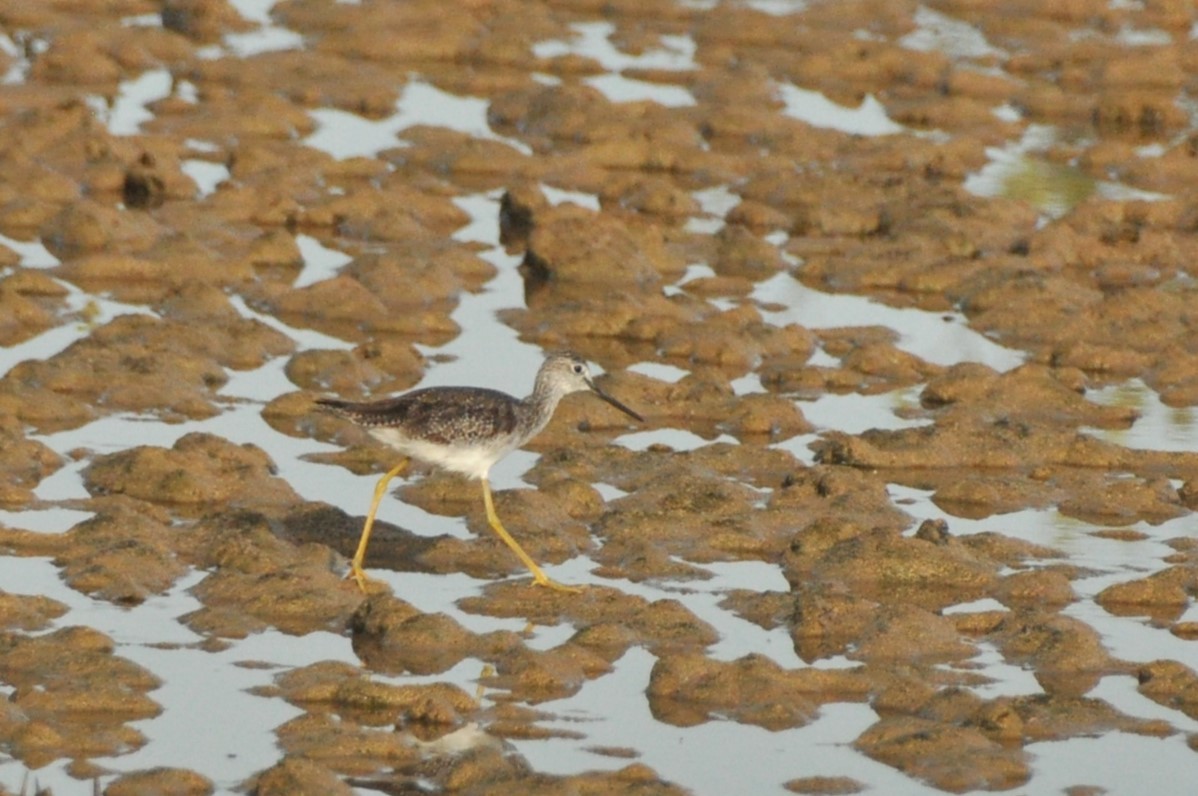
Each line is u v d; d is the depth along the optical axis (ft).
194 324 72.38
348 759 42.27
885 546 54.54
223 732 43.34
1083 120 114.11
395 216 87.97
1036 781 42.73
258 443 63.00
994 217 91.04
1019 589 53.42
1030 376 70.74
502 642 48.44
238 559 52.54
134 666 45.78
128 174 90.38
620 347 75.56
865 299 83.41
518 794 40.60
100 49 111.24
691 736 44.34
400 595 51.96
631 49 123.54
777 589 53.42
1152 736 45.01
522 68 118.83
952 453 64.08
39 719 43.27
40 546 52.85
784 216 93.25
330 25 124.26
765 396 68.44
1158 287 84.84
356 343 74.38
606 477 61.31
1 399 63.05
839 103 115.24
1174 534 58.49
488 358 73.05
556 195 95.81
